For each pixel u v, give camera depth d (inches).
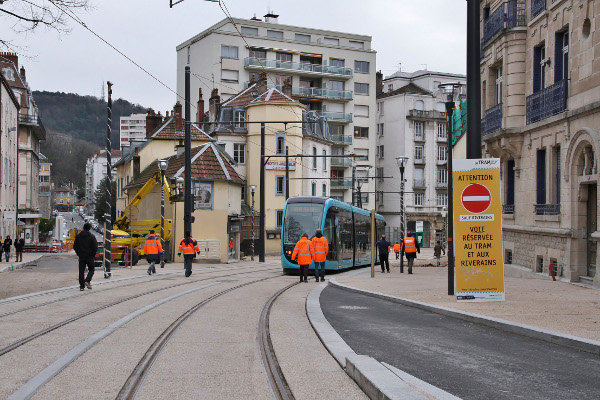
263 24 3154.5
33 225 3240.7
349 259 1373.0
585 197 795.4
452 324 488.4
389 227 3440.0
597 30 742.5
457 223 601.6
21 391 274.7
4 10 631.8
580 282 796.0
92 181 7800.2
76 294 715.4
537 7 927.0
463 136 1565.0
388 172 3472.0
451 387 284.5
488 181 601.9
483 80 1135.0
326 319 516.7
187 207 1211.9
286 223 1248.8
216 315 542.0
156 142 2186.3
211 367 332.5
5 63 3107.8
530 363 338.0
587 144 774.5
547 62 891.4
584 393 273.9
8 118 2240.4
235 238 1891.0
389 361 343.9
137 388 287.6
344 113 3257.9
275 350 380.2
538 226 917.2
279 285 900.6
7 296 708.0
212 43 3036.4
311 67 3186.5
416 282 904.3
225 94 3043.8
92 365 333.7
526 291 696.4
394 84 3791.8
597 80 741.9
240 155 2532.0
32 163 3191.4
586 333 405.1
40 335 425.7
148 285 856.9
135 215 1617.9
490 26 1050.1
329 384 292.4
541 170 927.7
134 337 421.4
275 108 2474.2
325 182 2837.1
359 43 3371.1
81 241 767.1
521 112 978.7
